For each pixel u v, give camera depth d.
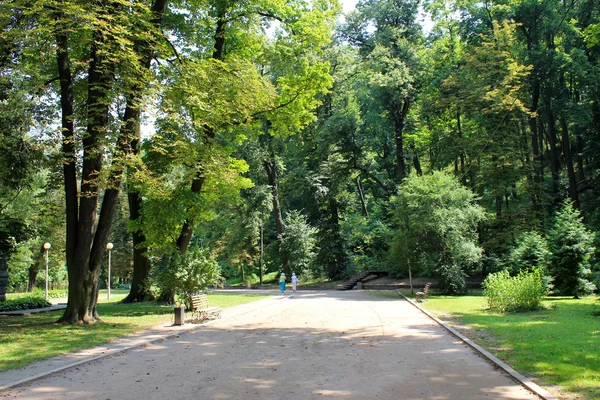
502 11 38.09
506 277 20.08
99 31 14.82
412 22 43.34
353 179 50.28
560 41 39.31
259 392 7.25
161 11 18.05
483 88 35.81
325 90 25.22
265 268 57.78
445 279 29.72
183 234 24.78
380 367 8.93
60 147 16.20
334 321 16.67
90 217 16.41
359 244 49.53
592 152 39.88
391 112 42.81
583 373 7.95
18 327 15.15
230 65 18.77
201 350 11.15
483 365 9.06
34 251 44.66
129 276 57.50
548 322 14.74
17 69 15.43
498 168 36.72
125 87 15.52
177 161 18.23
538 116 40.84
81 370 9.06
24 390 7.62
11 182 17.58
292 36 23.98
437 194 29.33
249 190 48.50
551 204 37.44
